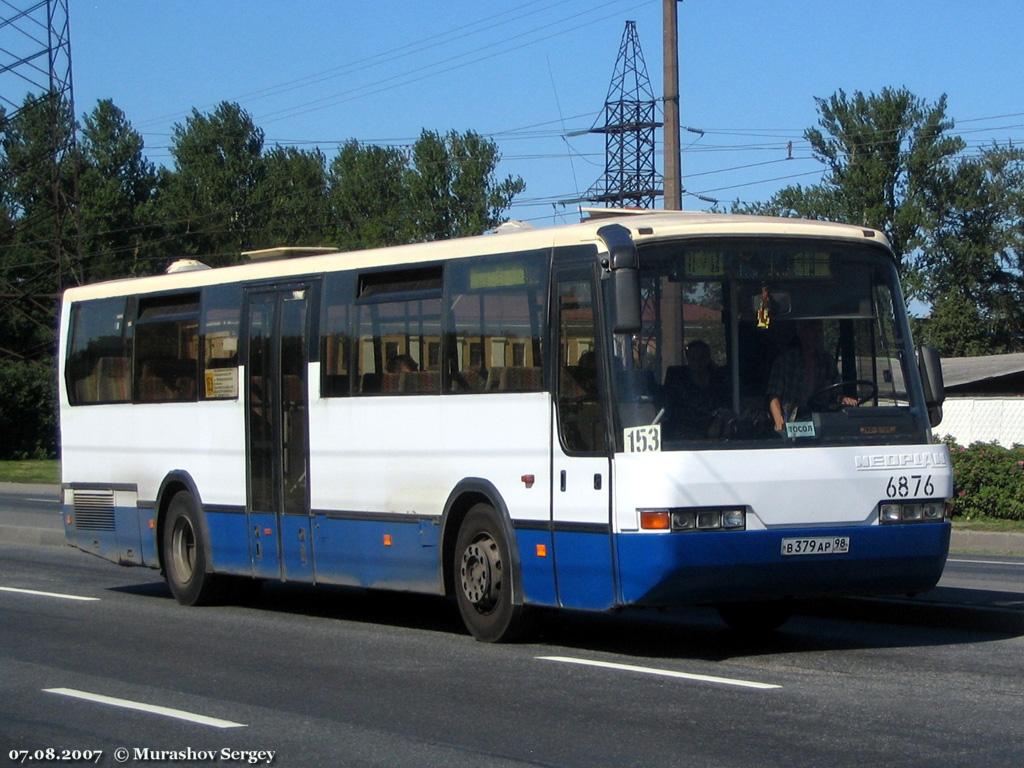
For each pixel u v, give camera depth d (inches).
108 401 738.8
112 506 732.7
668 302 459.2
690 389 454.0
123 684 443.5
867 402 476.1
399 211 2994.6
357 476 576.4
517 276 504.4
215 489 659.4
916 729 355.9
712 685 421.7
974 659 464.1
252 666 475.8
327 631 567.8
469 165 2861.7
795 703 391.5
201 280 679.1
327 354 595.8
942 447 484.1
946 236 3223.4
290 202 3312.0
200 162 3316.9
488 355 515.2
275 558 622.2
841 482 461.4
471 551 518.6
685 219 481.1
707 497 444.5
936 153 3036.4
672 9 959.0
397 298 561.3
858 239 487.5
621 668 455.8
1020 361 2110.0
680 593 445.4
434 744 350.9
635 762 326.0
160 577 802.2
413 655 493.7
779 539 451.2
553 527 481.4
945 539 478.6
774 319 468.8
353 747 350.3
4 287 2864.2
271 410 625.3
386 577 563.2
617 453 454.6
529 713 385.1
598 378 464.8
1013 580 687.1
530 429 493.0
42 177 3201.3
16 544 1003.3
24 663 487.2
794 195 3166.8
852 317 480.1
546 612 522.9
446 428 532.1
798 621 569.6
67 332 775.1
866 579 466.9
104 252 3085.6
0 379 2532.0
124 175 3449.8
